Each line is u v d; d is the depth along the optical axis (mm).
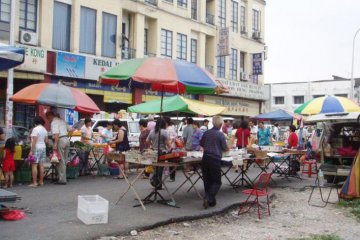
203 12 32594
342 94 55000
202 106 16891
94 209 7676
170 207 9352
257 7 40094
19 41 20047
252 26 39344
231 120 22250
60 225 7500
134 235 7375
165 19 28750
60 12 22172
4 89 20250
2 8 19438
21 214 8000
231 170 17031
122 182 13055
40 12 21031
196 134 15125
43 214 8320
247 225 8570
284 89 58375
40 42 20953
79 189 11484
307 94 56906
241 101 36844
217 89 9898
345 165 13492
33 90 12664
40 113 20375
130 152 9758
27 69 19953
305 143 19156
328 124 14289
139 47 26609
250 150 12562
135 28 26500
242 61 38312
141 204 9117
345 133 14594
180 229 7980
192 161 9734
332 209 10367
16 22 19953
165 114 24469
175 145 15414
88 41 23500
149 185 12523
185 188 12125
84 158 14469
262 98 38812
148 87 10188
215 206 9578
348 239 7762
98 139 15625
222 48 33500
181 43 30344
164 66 8891
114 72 9117
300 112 15664
